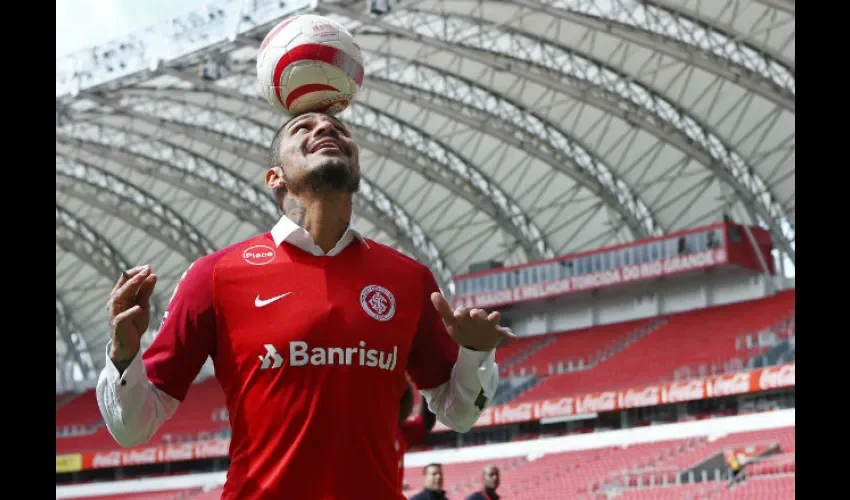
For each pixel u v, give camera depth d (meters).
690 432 46.47
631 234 53.47
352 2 36.53
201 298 4.18
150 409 3.99
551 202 52.94
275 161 4.43
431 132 49.16
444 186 52.03
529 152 48.12
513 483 49.22
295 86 4.55
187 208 57.28
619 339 55.91
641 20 38.66
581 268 53.69
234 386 4.15
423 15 39.56
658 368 51.84
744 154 46.56
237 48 39.34
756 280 52.38
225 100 45.50
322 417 4.03
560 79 43.88
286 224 4.28
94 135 48.84
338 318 4.13
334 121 4.40
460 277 57.06
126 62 41.50
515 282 55.28
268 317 4.12
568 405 50.47
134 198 56.19
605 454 48.38
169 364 4.12
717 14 38.16
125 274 3.79
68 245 60.50
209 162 52.16
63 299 66.12
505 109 46.50
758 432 44.31
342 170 4.23
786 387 46.41
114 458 61.50
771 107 44.03
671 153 48.25
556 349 57.69
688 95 43.88
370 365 4.15
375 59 43.09
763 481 40.66
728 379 45.50
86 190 55.97
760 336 49.97
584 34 41.03
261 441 4.04
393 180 53.38
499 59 42.44
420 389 4.71
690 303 54.88
